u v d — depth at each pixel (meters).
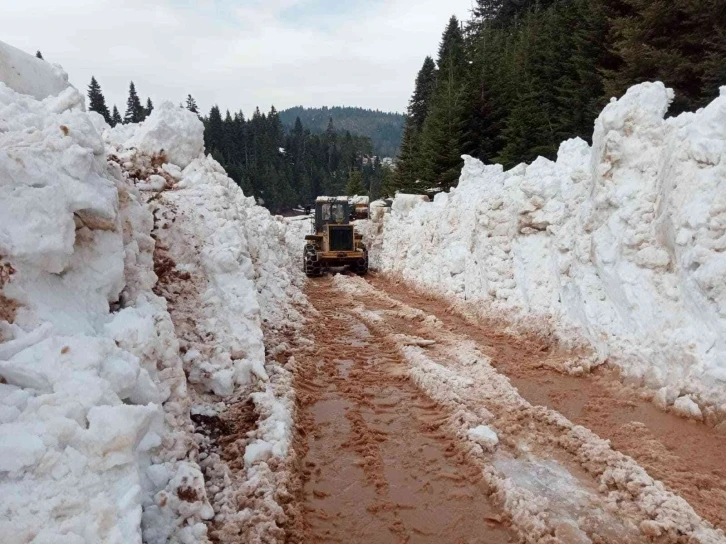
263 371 6.22
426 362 7.89
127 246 5.23
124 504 2.90
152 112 9.02
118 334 4.13
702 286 5.79
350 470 5.25
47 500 2.69
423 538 4.24
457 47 29.16
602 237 7.56
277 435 5.11
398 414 6.51
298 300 12.13
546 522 4.27
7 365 3.11
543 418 5.93
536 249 9.77
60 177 3.92
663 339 6.24
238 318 6.63
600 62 18.50
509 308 9.74
